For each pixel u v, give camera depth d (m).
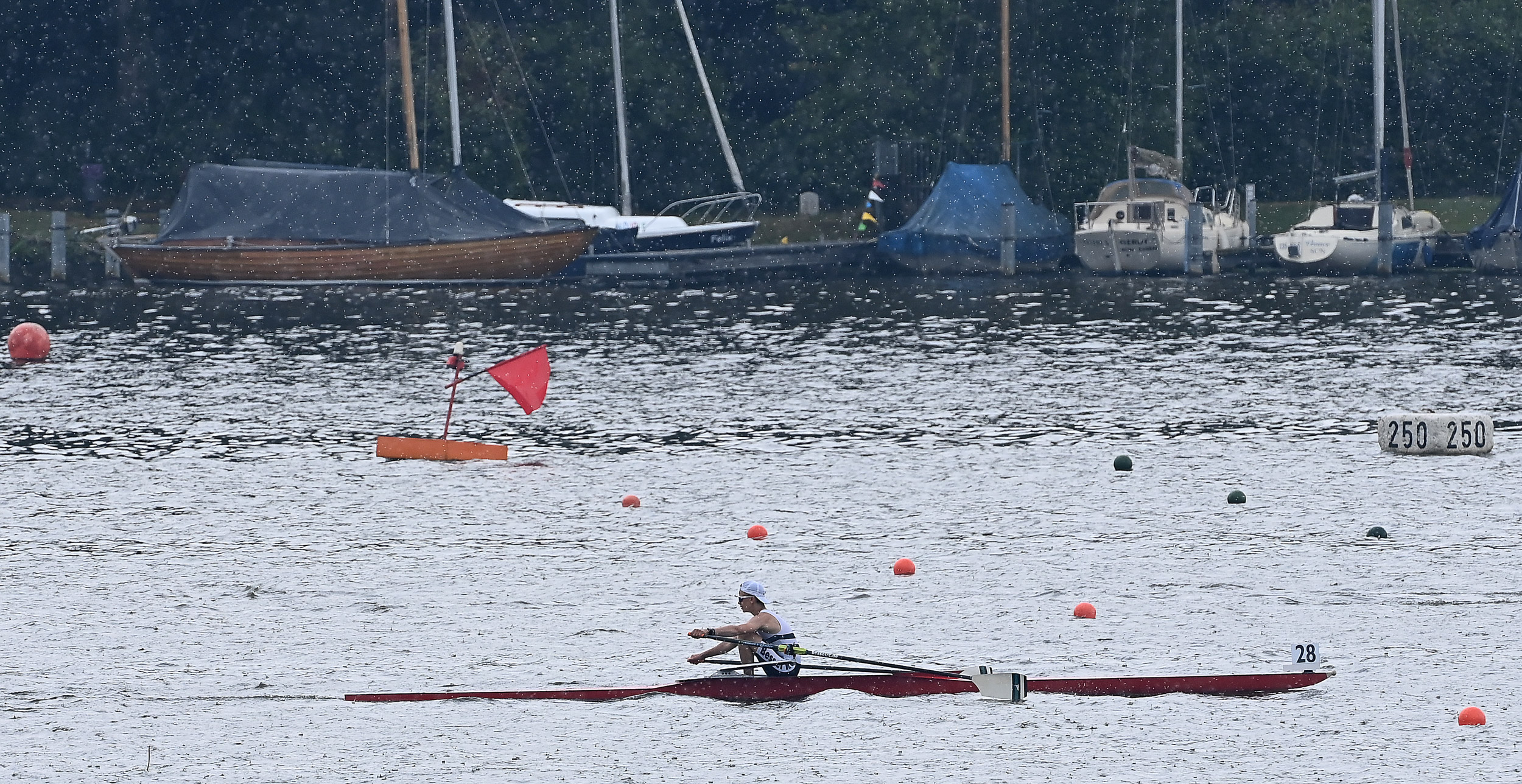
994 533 115.19
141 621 96.12
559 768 76.19
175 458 141.38
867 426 153.25
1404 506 120.81
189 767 76.25
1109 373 181.75
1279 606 97.19
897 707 82.38
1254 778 74.12
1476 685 83.69
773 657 83.50
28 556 110.00
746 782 74.75
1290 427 150.50
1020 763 76.00
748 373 185.62
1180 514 119.38
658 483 131.62
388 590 102.44
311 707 82.81
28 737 79.25
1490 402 161.62
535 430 153.75
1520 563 105.25
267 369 190.88
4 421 158.12
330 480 133.38
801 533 115.69
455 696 84.00
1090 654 89.50
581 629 94.75
